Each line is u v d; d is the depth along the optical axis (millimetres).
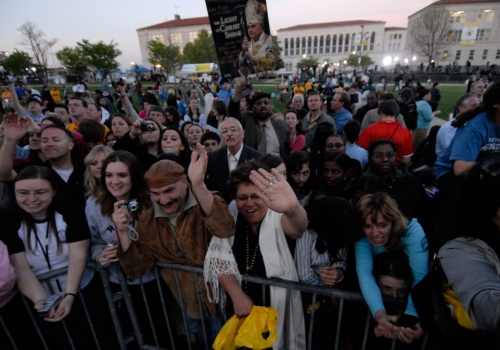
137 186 1919
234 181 1529
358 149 3604
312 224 1644
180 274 1810
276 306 1629
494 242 932
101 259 1772
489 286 834
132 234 1732
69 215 1838
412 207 2340
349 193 2443
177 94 13039
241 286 1666
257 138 3744
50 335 2029
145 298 1939
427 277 1141
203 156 1381
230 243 1673
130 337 2084
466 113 1996
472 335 971
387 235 1537
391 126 3586
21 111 3379
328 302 1849
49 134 2412
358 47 70938
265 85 32562
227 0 2795
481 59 51938
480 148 1899
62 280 1902
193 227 1680
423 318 1156
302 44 75062
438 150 3596
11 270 1649
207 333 2123
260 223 1627
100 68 42469
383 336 1476
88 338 2055
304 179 2416
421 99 6363
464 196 979
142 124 3299
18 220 1791
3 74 32906
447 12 41312
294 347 1690
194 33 71500
